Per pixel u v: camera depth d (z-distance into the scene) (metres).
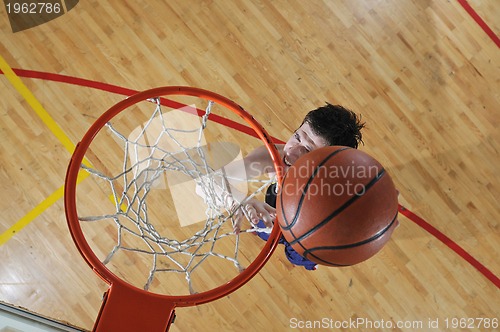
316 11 2.75
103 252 2.35
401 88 2.70
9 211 2.36
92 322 2.30
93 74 2.54
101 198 2.39
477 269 2.55
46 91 2.49
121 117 2.47
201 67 2.60
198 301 1.60
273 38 2.69
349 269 2.49
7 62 2.51
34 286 2.31
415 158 2.62
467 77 2.76
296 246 1.35
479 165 2.65
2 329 1.38
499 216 2.61
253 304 2.40
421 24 2.80
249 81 2.61
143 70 2.56
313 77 2.66
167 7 2.66
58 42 2.55
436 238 2.56
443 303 2.50
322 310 2.43
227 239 2.40
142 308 1.54
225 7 2.70
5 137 2.42
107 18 2.61
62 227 2.38
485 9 2.85
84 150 1.70
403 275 2.51
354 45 2.73
